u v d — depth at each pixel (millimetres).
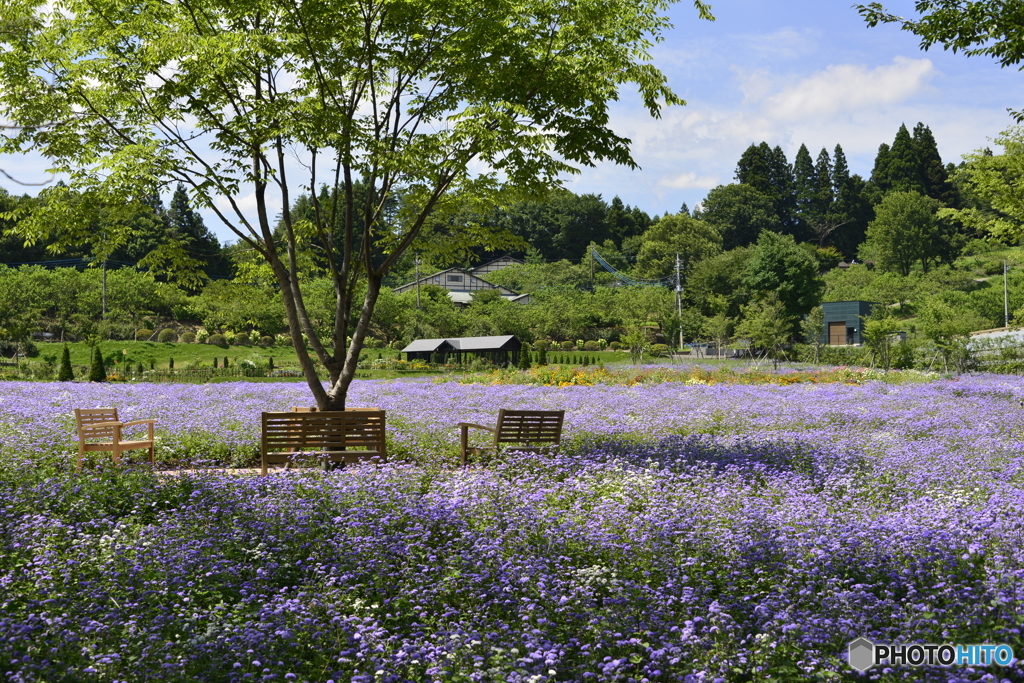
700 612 5121
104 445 11117
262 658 4387
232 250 14312
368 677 4129
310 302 72062
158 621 4816
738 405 19344
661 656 4355
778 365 49469
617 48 12117
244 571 5996
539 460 10656
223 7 11266
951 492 8438
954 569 5820
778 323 55125
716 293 93062
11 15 10812
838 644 4531
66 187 11852
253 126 10984
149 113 11469
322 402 12781
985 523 6680
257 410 18312
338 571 5945
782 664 4281
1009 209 18641
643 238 142125
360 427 11430
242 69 11297
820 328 58312
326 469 10672
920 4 11055
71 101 11469
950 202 147000
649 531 6719
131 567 5836
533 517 7332
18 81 11047
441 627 4945
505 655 4473
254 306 15133
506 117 11234
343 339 13188
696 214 162250
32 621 4738
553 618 5098
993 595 5125
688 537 6500
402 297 84188
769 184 162125
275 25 11469
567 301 93688
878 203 152750
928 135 155750
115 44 11312
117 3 10984
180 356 63000
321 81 11555
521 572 5832
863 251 136875
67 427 14242
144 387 27281
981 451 11180
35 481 9047
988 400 20609
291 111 10719
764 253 84438
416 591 5488
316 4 10898
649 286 110062
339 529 6957
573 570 5902
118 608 5090
